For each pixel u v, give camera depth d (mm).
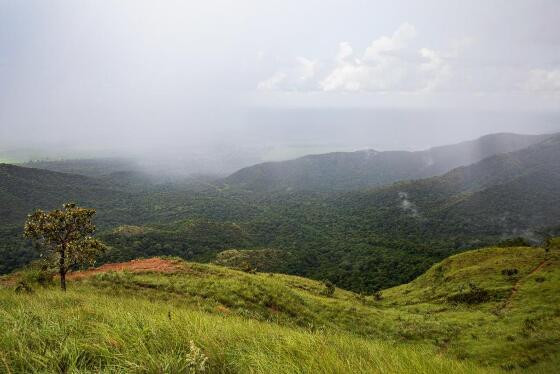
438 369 4918
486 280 40312
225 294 23734
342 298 40469
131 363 3377
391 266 103750
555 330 21844
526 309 29000
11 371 3275
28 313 5223
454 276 46281
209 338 4539
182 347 4152
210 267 31422
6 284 19578
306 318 23938
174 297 22234
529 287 34344
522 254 45812
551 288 32219
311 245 154125
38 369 3342
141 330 4426
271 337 5277
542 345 20234
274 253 120938
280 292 26781
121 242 112812
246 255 112438
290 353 4344
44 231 18297
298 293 31422
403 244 138500
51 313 5375
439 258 105438
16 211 161875
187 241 131250
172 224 164125
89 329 4531
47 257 19188
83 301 9211
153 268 29328
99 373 3283
